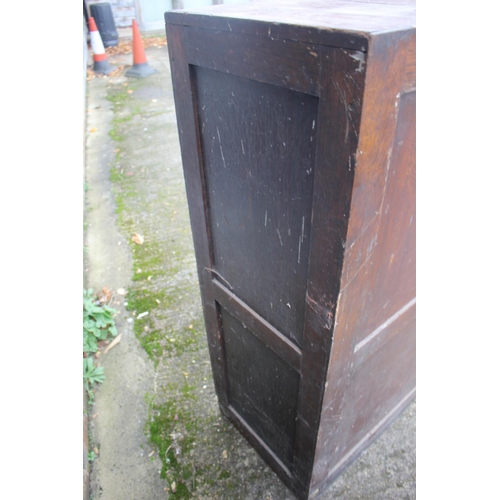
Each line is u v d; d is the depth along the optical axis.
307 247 0.90
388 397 1.54
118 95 5.10
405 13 0.80
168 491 1.54
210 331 1.52
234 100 0.90
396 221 0.90
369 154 0.69
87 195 3.31
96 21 6.60
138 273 2.56
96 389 1.91
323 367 1.02
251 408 1.54
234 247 1.17
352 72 0.61
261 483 1.56
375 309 1.04
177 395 1.88
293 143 0.81
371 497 1.51
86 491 1.50
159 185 3.42
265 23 0.72
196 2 7.40
